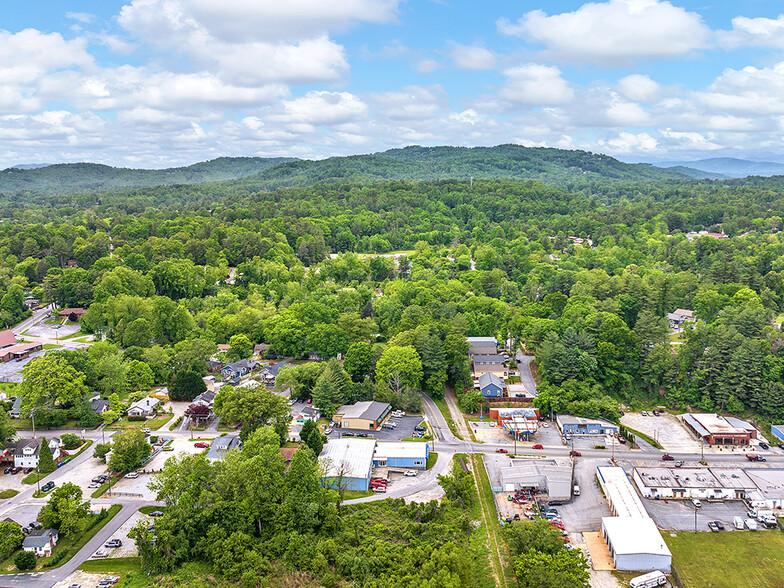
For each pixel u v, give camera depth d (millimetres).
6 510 96812
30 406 129000
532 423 131375
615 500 97875
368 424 129750
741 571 85000
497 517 97250
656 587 80938
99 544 88188
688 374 151875
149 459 114812
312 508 87500
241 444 115625
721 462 118375
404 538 88188
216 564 79812
